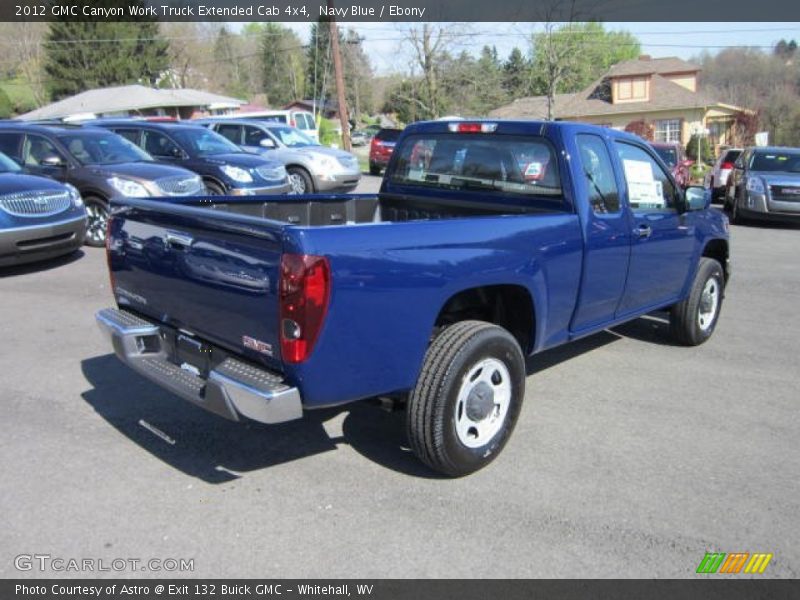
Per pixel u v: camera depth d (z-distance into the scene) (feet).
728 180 56.59
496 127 16.14
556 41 110.01
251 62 312.91
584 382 17.70
